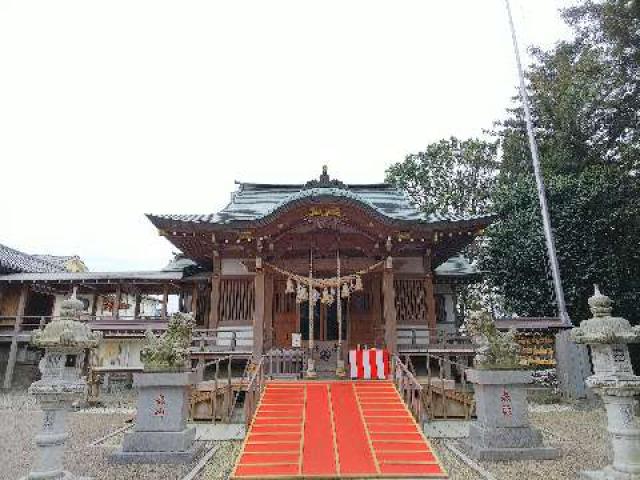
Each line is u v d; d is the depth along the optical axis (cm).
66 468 805
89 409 1489
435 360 1766
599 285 2011
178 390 909
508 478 735
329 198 1606
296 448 859
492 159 3153
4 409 1481
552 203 2162
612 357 690
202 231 1667
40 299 2406
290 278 1590
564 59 2505
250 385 1066
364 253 1750
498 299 2848
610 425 679
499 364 912
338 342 1595
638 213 1902
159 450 855
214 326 1758
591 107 2159
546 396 1692
